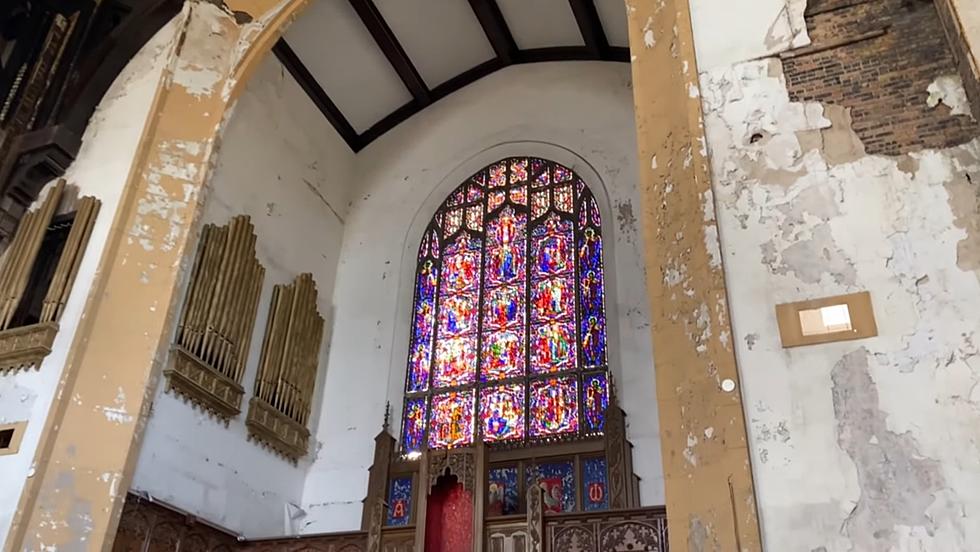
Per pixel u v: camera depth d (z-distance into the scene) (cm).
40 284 1052
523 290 1405
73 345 923
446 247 1516
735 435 545
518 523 986
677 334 629
